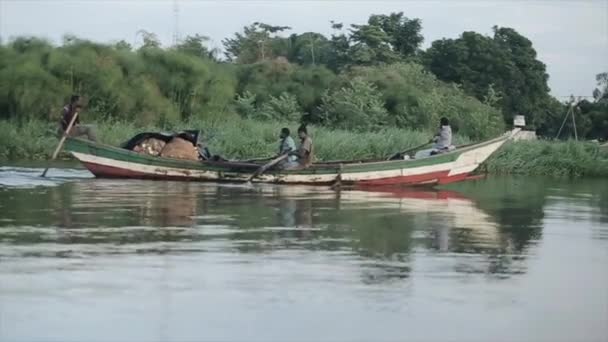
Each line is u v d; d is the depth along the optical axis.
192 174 24.05
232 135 34.53
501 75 59.97
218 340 7.90
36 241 12.62
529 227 16.19
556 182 31.42
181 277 10.35
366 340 8.00
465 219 17.03
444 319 8.77
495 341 8.11
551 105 62.47
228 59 65.75
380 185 24.75
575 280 10.88
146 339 7.89
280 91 49.16
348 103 45.25
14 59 39.69
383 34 60.59
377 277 10.62
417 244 13.32
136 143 25.25
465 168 25.61
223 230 14.23
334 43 64.12
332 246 12.84
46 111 38.50
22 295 9.31
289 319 8.62
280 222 15.50
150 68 42.56
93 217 15.49
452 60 59.91
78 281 10.00
